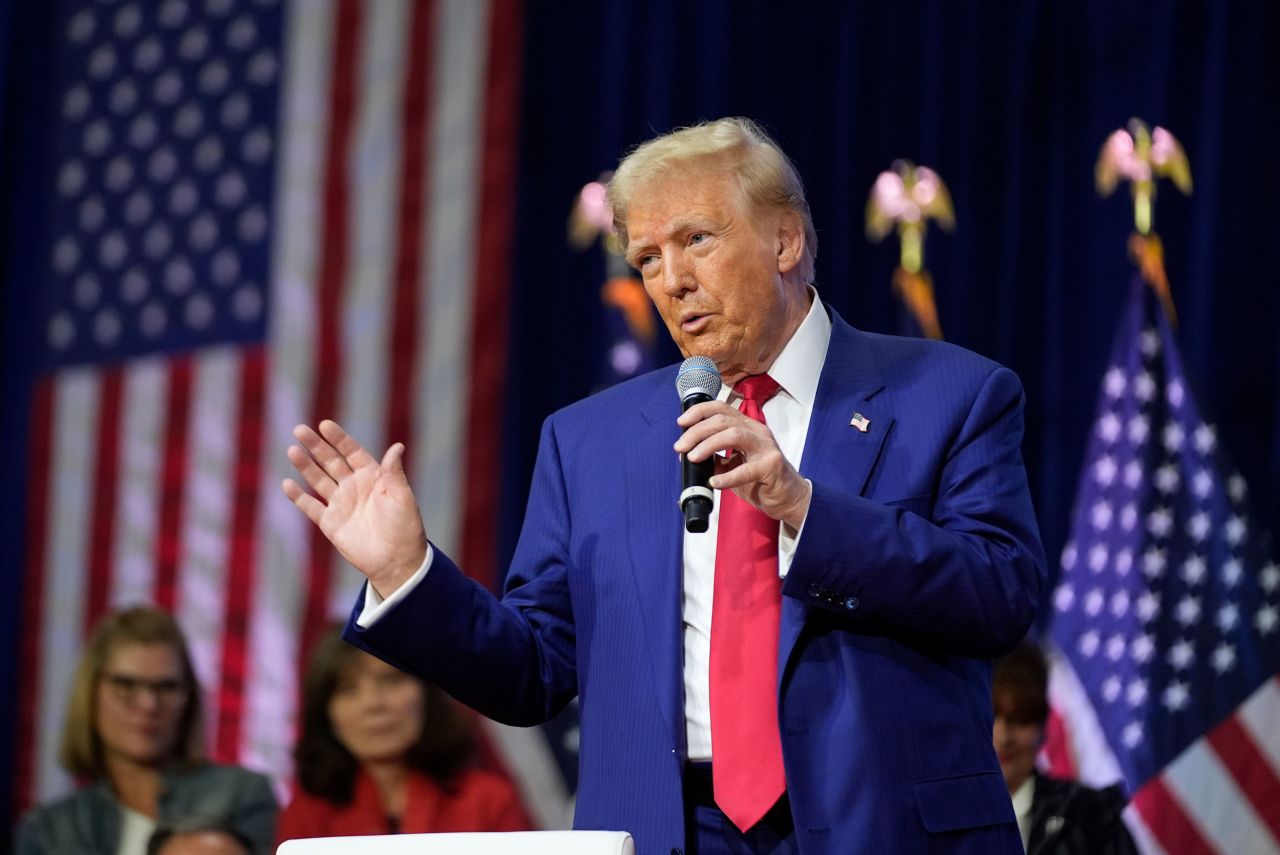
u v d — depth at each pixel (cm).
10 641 2278
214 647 2208
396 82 2303
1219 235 2052
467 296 2245
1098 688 2000
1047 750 1986
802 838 756
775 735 781
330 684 1454
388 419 2230
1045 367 2102
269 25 2348
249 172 2320
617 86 2250
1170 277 2073
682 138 860
